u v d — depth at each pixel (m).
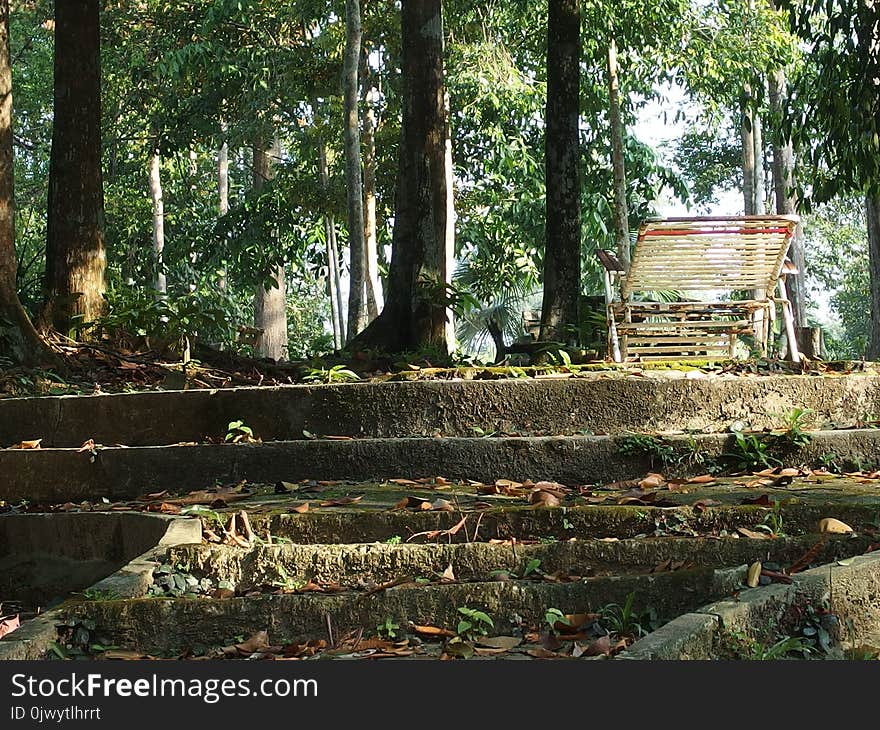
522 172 21.33
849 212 34.69
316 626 3.58
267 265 22.09
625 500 4.47
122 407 5.82
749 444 5.20
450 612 3.62
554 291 10.89
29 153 26.28
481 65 19.66
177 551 3.96
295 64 19.86
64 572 4.84
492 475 5.14
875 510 4.20
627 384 5.61
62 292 9.27
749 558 3.90
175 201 26.03
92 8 9.65
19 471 5.43
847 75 13.66
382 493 4.82
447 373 6.93
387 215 21.19
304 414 5.63
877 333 18.23
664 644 3.04
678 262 8.41
